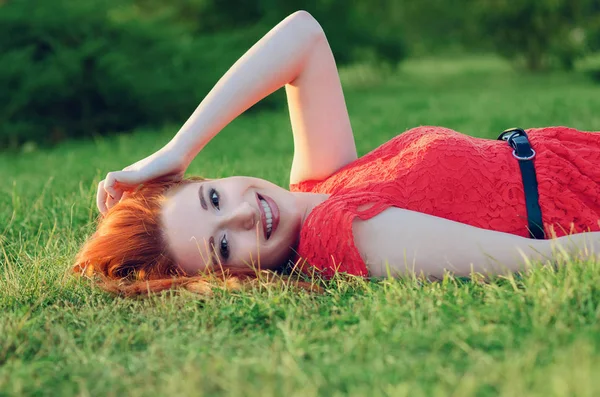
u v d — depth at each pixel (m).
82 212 4.09
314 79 3.25
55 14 10.33
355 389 1.78
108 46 10.54
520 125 8.05
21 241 3.63
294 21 3.26
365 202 2.75
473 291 2.46
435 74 20.70
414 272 2.61
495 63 24.98
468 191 2.85
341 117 3.31
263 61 3.15
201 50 11.64
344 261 2.72
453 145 2.89
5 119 9.93
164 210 2.86
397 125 8.80
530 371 1.78
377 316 2.26
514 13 19.47
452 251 2.63
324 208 2.80
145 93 10.38
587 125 7.59
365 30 17.33
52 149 9.43
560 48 18.97
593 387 1.61
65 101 10.31
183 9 15.95
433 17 28.97
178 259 2.84
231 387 1.85
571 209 2.81
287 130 9.21
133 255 2.84
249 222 2.87
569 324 2.06
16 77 9.93
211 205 2.88
